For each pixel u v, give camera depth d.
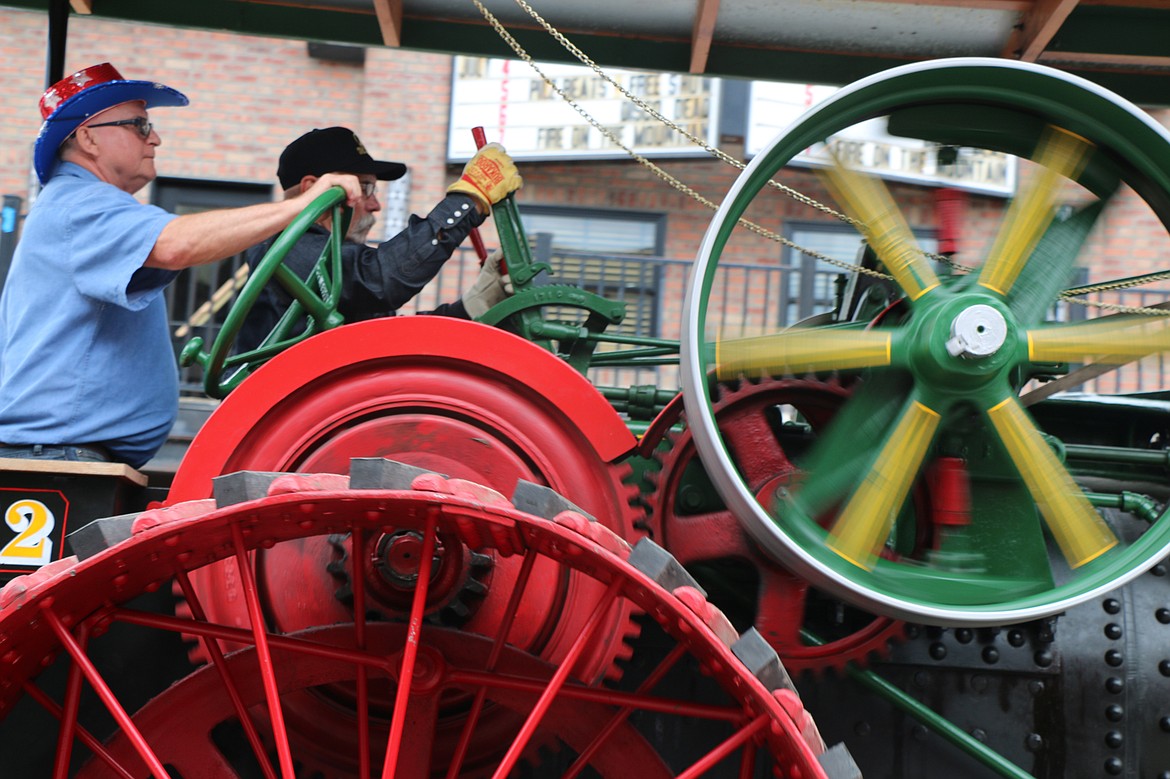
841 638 2.92
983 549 2.65
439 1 3.94
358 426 2.65
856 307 3.43
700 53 4.02
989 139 2.64
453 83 9.94
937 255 2.73
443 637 2.56
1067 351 2.56
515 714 2.70
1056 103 2.50
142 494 2.84
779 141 2.38
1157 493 3.29
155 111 9.95
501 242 3.13
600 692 2.49
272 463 2.62
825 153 2.59
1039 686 2.97
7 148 9.76
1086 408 3.29
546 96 9.95
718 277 9.54
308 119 10.02
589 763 2.72
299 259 3.24
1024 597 2.54
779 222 9.65
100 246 2.79
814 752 2.19
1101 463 3.27
